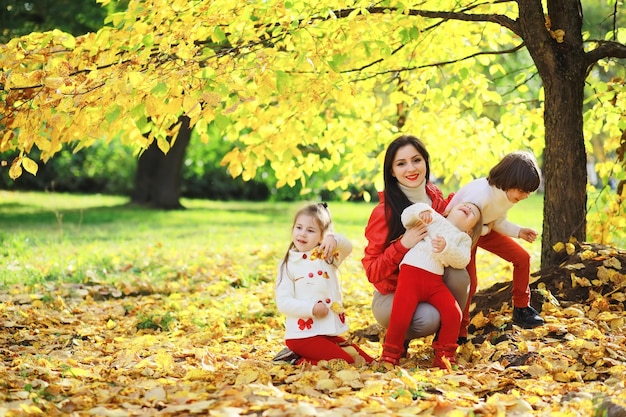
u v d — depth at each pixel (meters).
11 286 8.32
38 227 14.28
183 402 3.93
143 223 15.66
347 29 5.82
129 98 5.14
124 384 4.48
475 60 7.58
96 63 5.86
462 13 6.23
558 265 6.07
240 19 5.73
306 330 4.98
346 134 7.50
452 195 5.48
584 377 4.52
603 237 7.29
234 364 5.08
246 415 3.68
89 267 9.45
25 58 5.73
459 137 7.75
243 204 23.14
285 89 5.89
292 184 7.32
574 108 6.11
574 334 5.16
